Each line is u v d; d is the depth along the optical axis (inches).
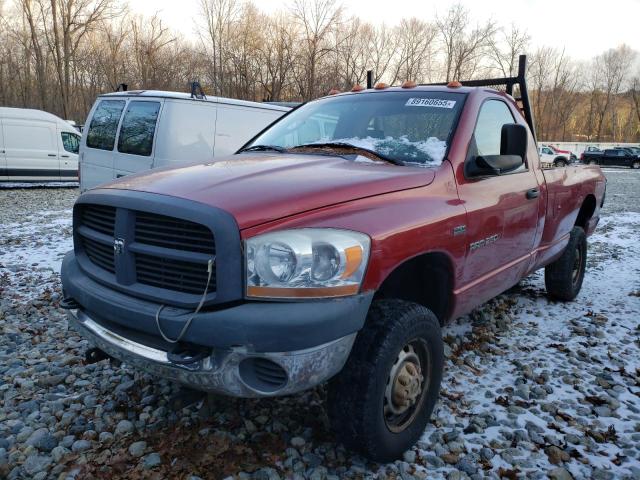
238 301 90.3
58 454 111.3
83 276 114.2
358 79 1475.1
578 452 114.0
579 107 3558.1
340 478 105.3
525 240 160.2
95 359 119.7
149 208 96.6
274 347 87.2
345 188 103.9
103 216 110.8
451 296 126.0
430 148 131.7
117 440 116.4
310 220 94.6
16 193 616.1
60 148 666.2
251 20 1387.8
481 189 133.9
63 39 1365.7
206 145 325.7
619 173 1392.7
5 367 152.6
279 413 126.2
